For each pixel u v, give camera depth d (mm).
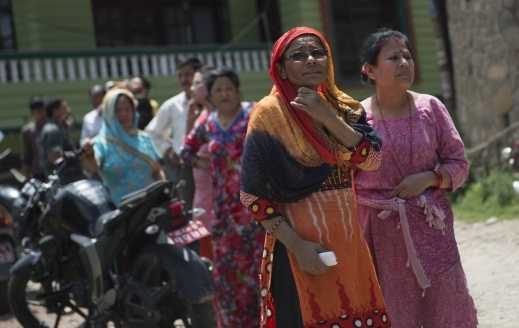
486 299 9477
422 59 28203
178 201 7902
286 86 5434
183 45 27875
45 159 11695
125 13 27234
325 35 26500
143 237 8180
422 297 6465
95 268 8219
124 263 8289
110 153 9500
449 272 6371
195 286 7523
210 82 8703
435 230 6395
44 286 9031
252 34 28422
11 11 25141
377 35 6531
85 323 8555
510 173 15492
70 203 8609
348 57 26969
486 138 18141
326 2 26547
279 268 5535
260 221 5418
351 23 27016
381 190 6480
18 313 9242
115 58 24141
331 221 5406
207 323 7629
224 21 28250
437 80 28500
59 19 25094
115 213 7914
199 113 10773
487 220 13703
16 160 23312
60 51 23406
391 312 6438
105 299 8188
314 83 5375
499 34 17641
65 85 23469
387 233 6438
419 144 6449
